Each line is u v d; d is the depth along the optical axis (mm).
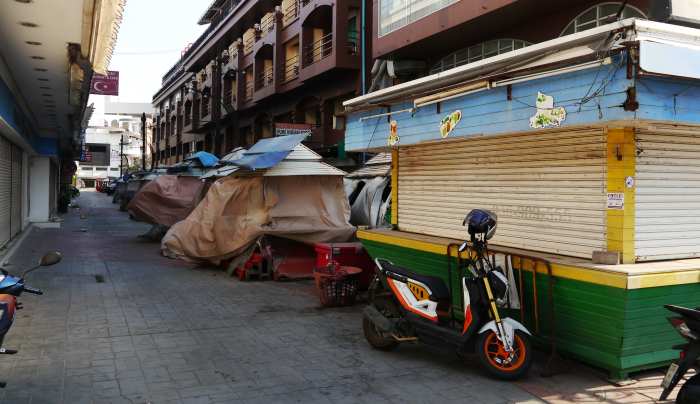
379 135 7113
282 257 10750
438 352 5809
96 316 7223
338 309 7871
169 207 16078
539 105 4633
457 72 5566
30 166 21766
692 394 3713
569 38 4352
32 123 17391
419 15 13273
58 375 4945
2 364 5219
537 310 5285
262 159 10695
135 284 9719
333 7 19047
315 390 4699
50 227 21484
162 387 4711
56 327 6613
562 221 5273
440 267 6453
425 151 7324
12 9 7266
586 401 4484
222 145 36094
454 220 6746
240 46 30250
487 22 11773
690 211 5055
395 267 5789
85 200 52062
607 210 4793
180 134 49312
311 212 11078
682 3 5082
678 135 4949
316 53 21750
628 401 4477
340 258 8961
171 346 5930
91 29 7895
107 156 95812
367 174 14805
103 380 4848
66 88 12430
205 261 11914
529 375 5082
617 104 4008
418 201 7484
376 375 5090
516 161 5809
